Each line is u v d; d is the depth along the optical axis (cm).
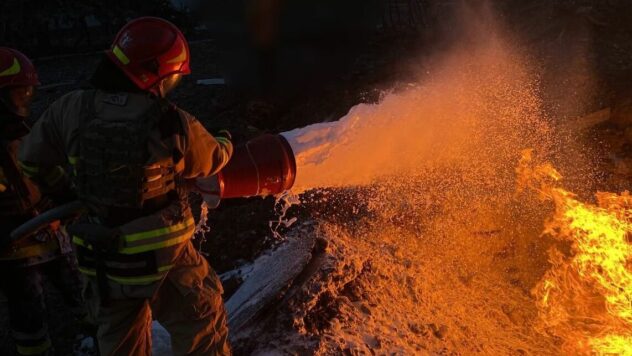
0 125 298
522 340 467
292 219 450
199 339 274
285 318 360
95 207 252
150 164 245
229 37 705
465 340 435
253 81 690
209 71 809
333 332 369
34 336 315
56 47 943
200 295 271
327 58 701
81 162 248
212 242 450
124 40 250
